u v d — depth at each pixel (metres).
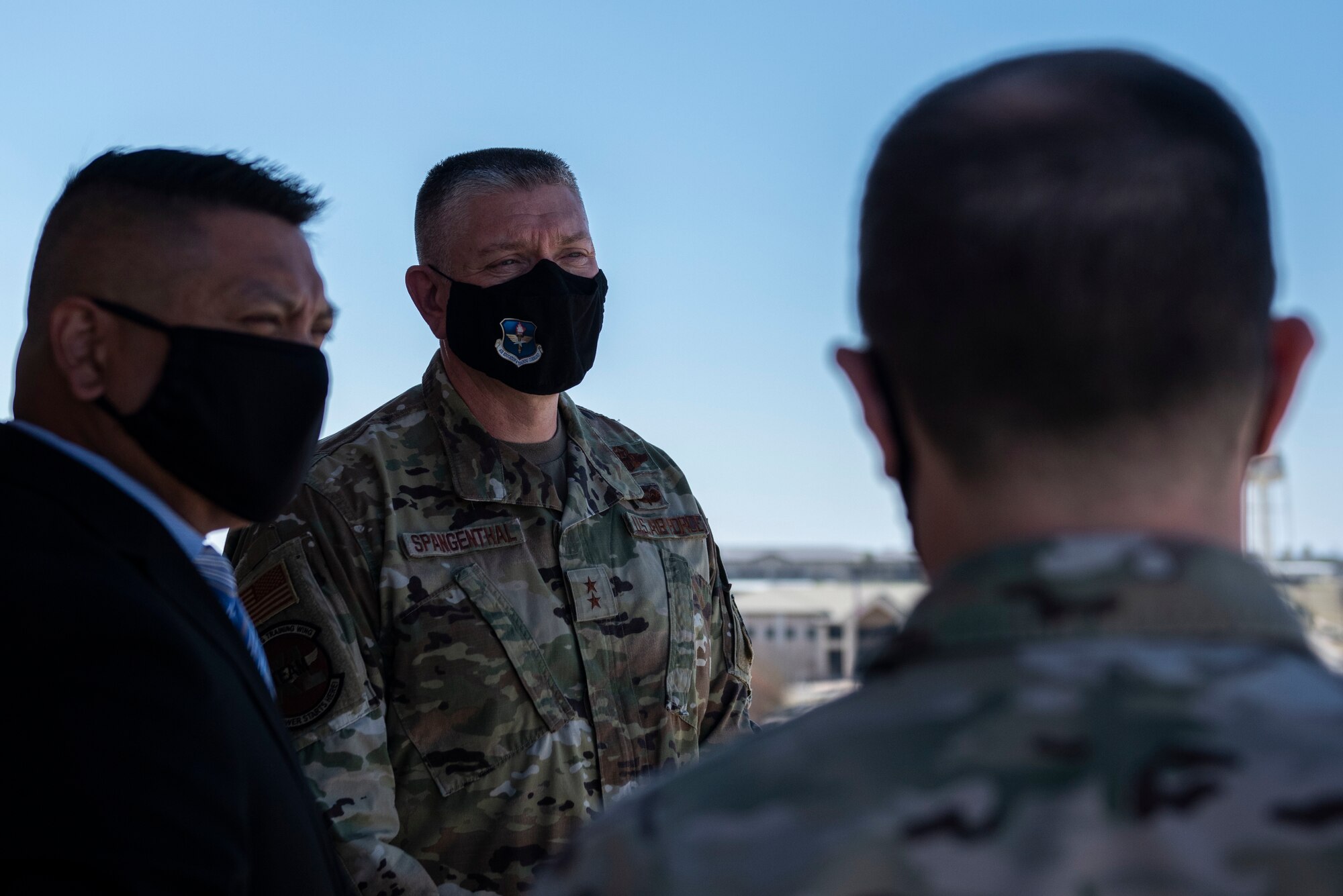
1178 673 0.66
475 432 2.42
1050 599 0.69
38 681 1.19
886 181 0.74
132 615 1.26
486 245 2.40
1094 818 0.62
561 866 0.73
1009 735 0.66
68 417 1.50
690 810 0.70
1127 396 0.68
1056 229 0.67
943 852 0.63
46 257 1.52
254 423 1.53
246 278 1.52
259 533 2.25
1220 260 0.68
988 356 0.69
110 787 1.17
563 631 2.34
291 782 1.47
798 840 0.66
